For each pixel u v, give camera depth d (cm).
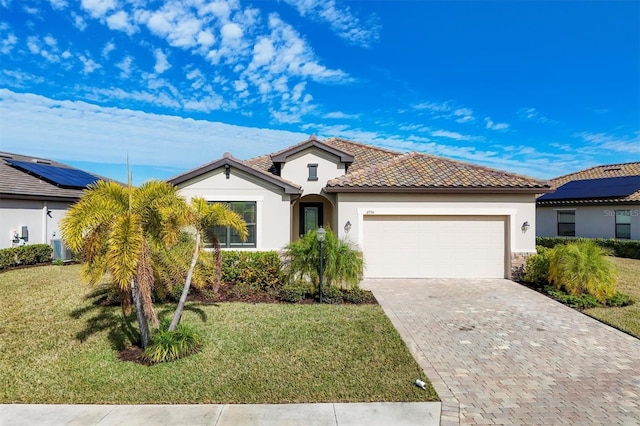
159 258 867
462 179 1666
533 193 1611
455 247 1655
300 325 978
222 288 1327
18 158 2647
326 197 1928
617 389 663
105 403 596
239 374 695
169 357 750
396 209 1633
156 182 782
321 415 565
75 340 861
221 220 889
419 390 646
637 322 1038
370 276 1650
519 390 657
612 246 2367
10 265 1738
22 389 638
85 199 724
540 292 1397
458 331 968
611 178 2800
